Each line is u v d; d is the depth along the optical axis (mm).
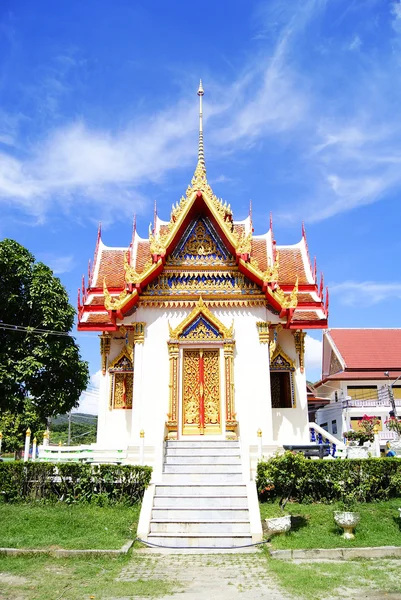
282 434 18875
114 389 19781
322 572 9406
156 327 18781
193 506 13094
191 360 18672
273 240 22812
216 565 10195
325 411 44062
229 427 17531
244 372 18328
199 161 20281
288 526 11742
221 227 19000
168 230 19172
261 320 18875
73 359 18953
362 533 11680
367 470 14312
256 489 13711
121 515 13203
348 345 41594
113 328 18984
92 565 10109
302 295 20875
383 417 36719
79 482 14367
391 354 40750
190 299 19000
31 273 19125
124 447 18516
